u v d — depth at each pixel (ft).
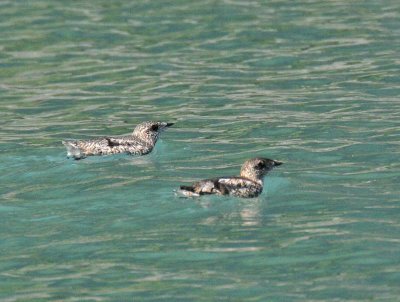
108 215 69.72
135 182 75.41
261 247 64.18
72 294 59.16
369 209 69.51
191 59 109.40
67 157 81.25
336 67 104.99
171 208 70.44
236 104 94.99
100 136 86.84
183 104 95.66
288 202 71.26
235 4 126.52
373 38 113.29
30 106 96.37
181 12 123.75
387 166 77.66
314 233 65.92
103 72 106.01
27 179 76.69
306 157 80.38
